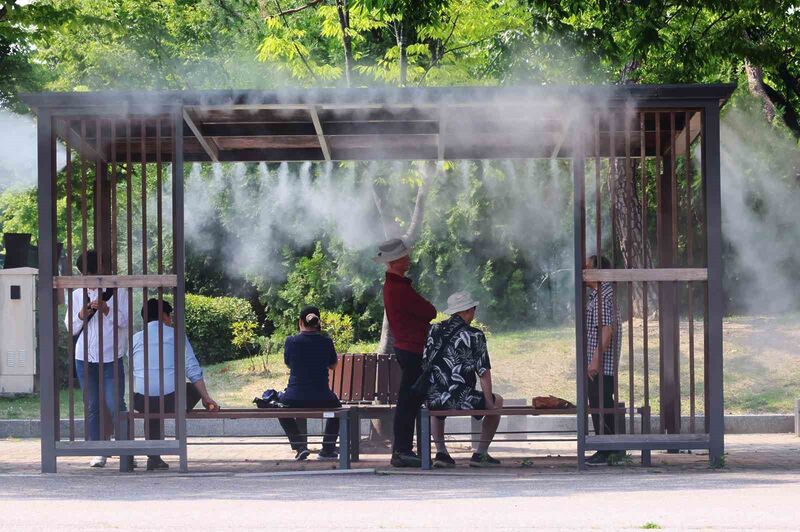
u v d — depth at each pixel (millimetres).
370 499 13602
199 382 18594
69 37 39844
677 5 27359
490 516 11664
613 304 17922
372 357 21109
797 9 29047
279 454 21000
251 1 31516
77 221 42500
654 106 17062
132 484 15812
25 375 32031
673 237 17578
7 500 13695
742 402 27062
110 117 17344
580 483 15344
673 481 15414
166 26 42562
